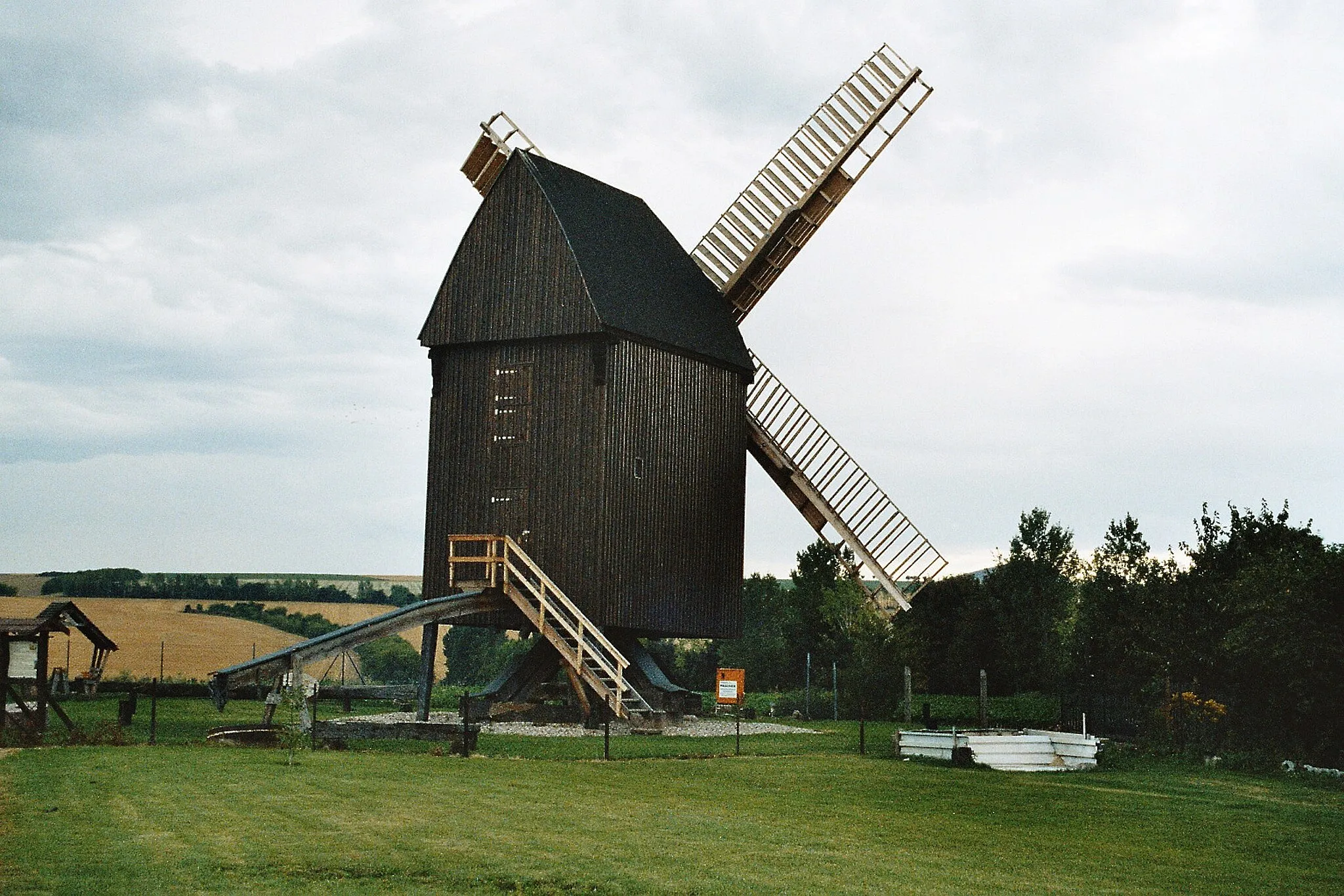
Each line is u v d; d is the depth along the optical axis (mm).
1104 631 39438
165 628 90250
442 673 95750
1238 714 34000
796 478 49375
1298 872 18359
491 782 23281
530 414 40000
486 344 41000
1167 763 32062
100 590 117438
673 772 26266
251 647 87125
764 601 85312
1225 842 20656
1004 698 56219
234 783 22047
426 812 19703
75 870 15180
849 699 48156
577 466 39031
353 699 52719
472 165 45469
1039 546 62312
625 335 39344
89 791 20734
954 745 30281
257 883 14992
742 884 15750
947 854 18484
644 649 42750
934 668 60250
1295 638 31453
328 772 23797
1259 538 37250
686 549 41656
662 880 15789
